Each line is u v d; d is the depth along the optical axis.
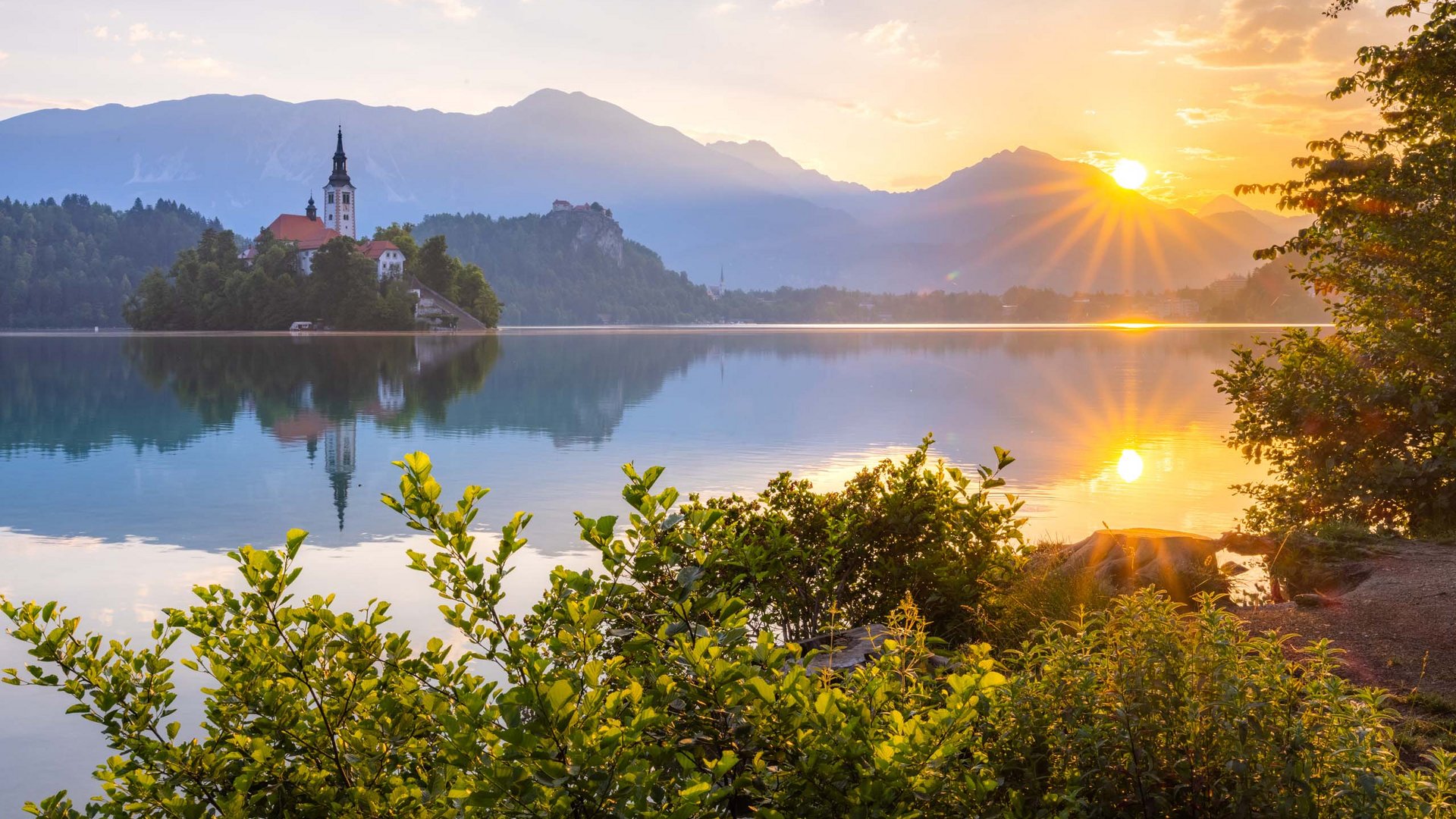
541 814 2.85
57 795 4.00
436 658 4.30
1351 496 14.97
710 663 3.57
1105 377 70.31
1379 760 3.68
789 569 8.86
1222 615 4.20
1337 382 15.50
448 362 98.81
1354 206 16.83
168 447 37.06
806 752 3.39
